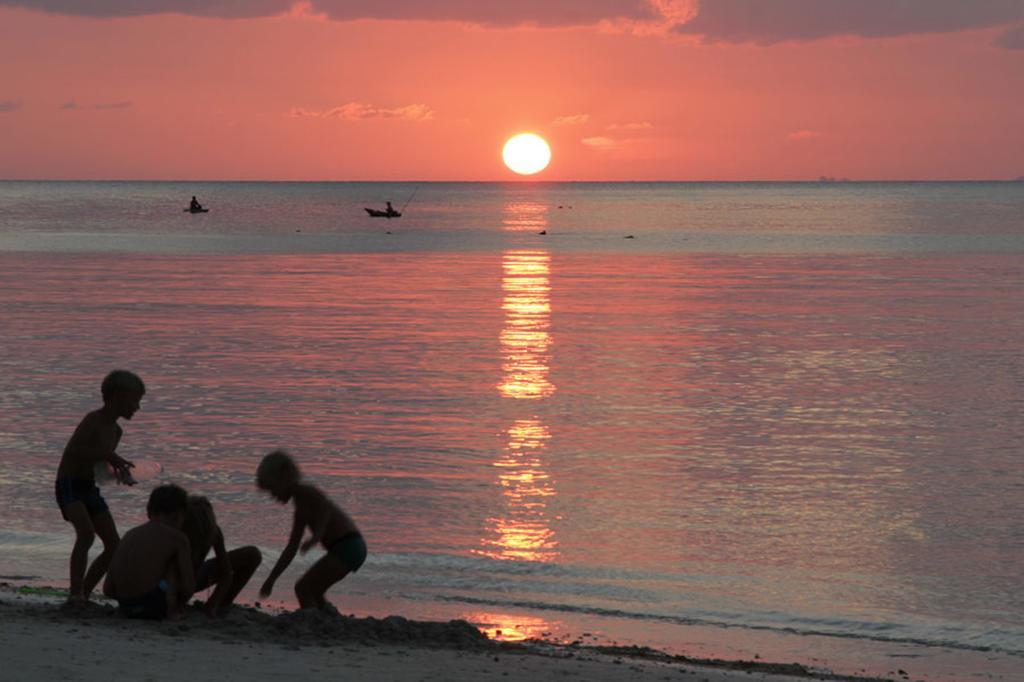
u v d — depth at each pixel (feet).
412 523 86.33
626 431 123.95
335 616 51.26
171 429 122.42
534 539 82.12
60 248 481.87
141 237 577.02
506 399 143.23
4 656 40.60
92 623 48.06
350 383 154.51
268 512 88.17
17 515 86.43
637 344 197.16
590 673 45.98
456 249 496.23
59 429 120.57
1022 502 94.53
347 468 105.40
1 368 163.84
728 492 97.45
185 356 178.70
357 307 254.68
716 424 128.06
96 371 161.38
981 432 123.95
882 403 141.59
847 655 58.90
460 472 104.27
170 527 50.08
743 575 74.08
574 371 166.91
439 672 43.04
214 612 50.85
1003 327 218.79
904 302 266.36
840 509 92.07
